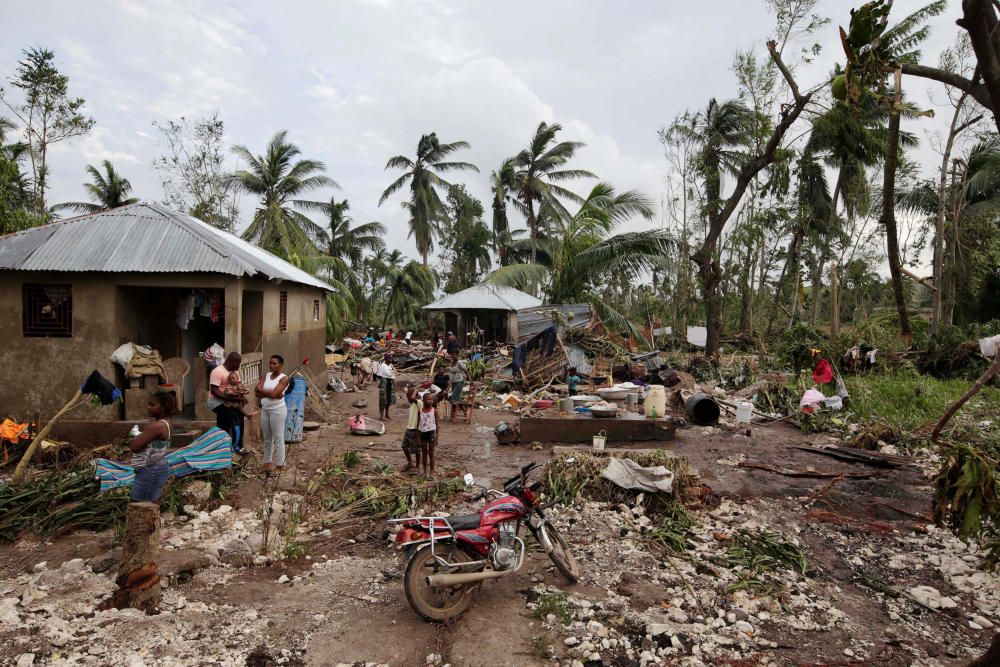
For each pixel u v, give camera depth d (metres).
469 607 4.96
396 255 50.41
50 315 10.11
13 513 6.43
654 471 7.37
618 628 4.70
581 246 24.31
